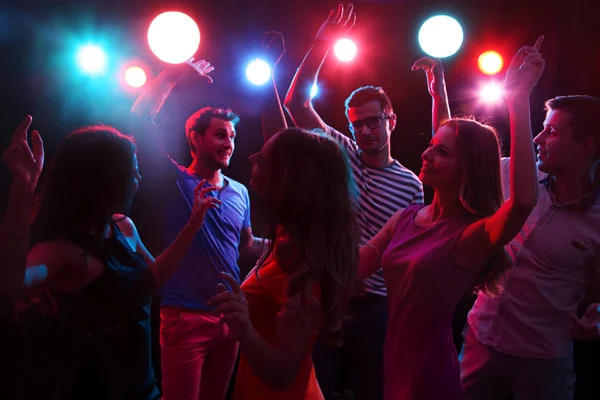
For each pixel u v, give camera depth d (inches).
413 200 117.5
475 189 70.4
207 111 127.5
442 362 69.0
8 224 57.4
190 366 115.9
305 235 56.3
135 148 70.3
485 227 66.4
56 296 63.8
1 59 180.9
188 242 82.0
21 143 59.0
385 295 108.7
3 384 79.0
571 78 176.4
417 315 69.4
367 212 114.8
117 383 66.1
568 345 89.9
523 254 90.0
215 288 118.8
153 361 169.5
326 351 104.3
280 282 56.6
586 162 89.0
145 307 70.5
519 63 67.8
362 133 115.2
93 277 65.2
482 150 70.5
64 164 65.4
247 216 134.8
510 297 89.6
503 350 89.4
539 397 88.6
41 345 64.2
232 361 120.9
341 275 56.7
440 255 68.6
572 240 88.7
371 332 106.8
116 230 72.3
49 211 64.4
